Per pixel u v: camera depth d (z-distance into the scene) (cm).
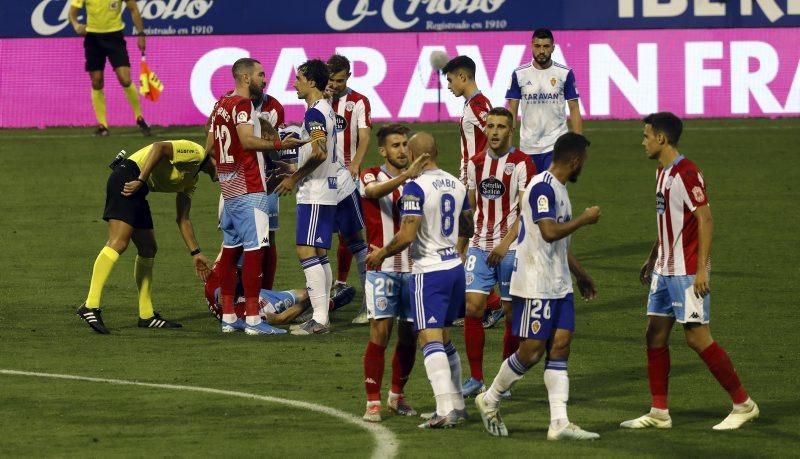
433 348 2970
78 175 6806
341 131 4481
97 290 4000
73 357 3678
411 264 3025
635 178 6800
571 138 2895
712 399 3250
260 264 4031
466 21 8269
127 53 7731
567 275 2916
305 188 4078
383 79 8262
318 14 8212
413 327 3083
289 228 5759
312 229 4066
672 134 2953
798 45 8444
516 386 3416
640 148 7575
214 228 5722
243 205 3984
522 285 2888
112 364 3594
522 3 8288
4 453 2734
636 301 4453
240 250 4094
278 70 8212
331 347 3847
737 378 2970
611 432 2941
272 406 3152
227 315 4072
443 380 2958
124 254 5262
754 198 6309
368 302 3075
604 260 5125
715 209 6078
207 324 4175
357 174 4416
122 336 3972
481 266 3362
